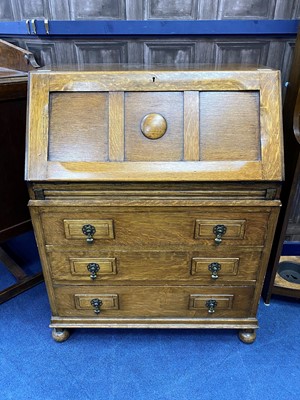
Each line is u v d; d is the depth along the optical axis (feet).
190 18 4.83
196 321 4.49
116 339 4.71
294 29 4.74
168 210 3.68
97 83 3.48
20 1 5.08
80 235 3.82
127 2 4.80
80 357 4.46
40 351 4.54
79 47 5.16
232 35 4.86
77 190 3.59
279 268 5.67
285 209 4.60
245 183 3.54
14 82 4.50
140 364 4.37
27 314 5.11
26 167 3.49
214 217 3.73
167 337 4.74
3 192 4.90
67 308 4.41
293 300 5.37
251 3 4.68
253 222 3.76
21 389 4.07
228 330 4.84
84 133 3.52
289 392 4.04
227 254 3.99
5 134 4.66
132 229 3.80
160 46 5.04
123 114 3.50
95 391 4.05
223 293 4.27
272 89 3.47
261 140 3.48
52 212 3.69
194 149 3.49
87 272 4.09
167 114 3.51
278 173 3.47
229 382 4.15
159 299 4.33
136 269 4.09
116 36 5.00
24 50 5.05
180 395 4.01
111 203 3.62
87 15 4.95
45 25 4.99
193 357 4.46
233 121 3.51
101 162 3.50
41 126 3.49
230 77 3.48
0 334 4.78
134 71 3.52
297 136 4.13
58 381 4.17
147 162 3.50
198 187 3.58
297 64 4.21
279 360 4.42
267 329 4.87
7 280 5.80
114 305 4.36
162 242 3.90
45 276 4.15
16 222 5.19
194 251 3.96
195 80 3.48
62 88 3.48
